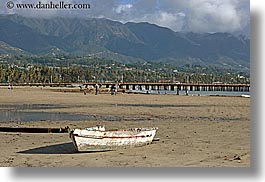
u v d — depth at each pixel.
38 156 15.41
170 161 14.27
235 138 19.77
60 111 37.38
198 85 149.62
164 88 155.25
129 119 30.08
